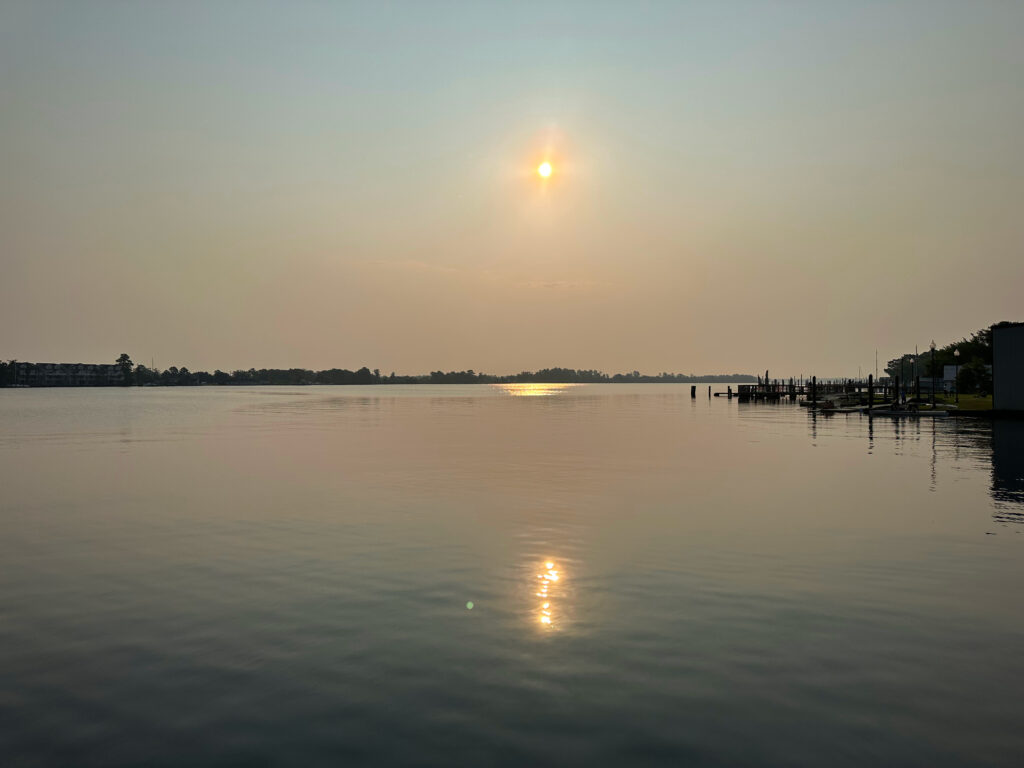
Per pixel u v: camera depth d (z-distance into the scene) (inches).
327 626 486.3
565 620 494.9
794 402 5408.5
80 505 971.9
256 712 364.5
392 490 1087.0
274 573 621.3
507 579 596.4
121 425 2827.3
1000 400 2795.3
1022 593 553.3
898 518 855.1
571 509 917.8
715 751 325.1
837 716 355.9
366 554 685.3
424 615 507.8
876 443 1897.1
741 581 587.8
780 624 484.4
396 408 4758.9
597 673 407.2
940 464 1411.2
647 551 692.1
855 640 454.9
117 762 320.5
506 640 458.3
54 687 395.5
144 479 1227.2
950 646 444.1
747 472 1294.3
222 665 422.3
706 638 458.9
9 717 361.7
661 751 325.7
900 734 338.6
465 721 353.4
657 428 2573.8
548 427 2662.4
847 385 6171.3
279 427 2696.9
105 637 470.6
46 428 2635.3
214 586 584.4
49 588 585.6
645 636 463.5
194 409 4606.3
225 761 320.8
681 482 1167.0
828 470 1322.6
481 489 1095.6
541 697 378.0
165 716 361.4
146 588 581.3
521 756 322.3
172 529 810.8
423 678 402.0
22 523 850.8
